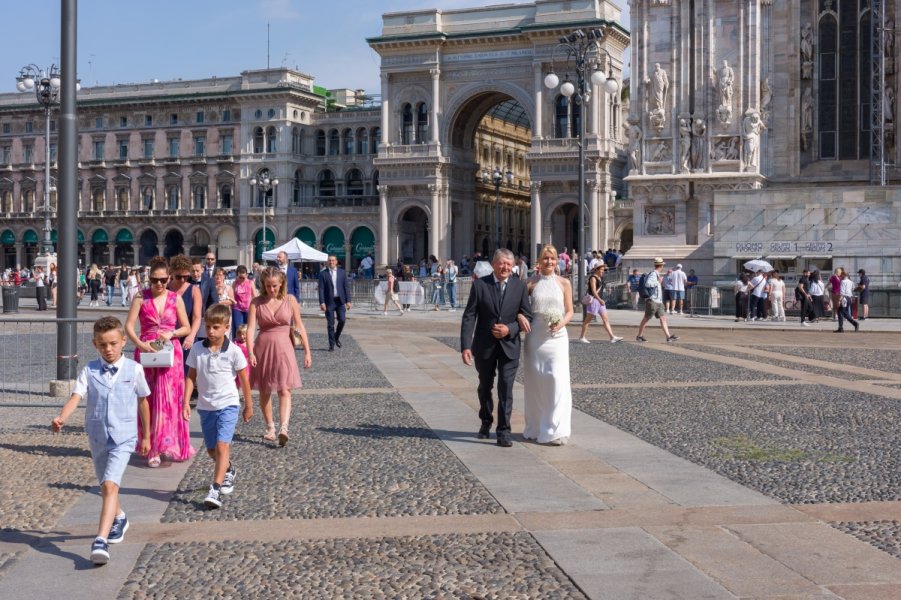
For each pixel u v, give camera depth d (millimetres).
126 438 8867
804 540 8898
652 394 18422
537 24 92062
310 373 22766
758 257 48000
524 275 51656
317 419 15891
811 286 43000
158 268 12828
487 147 113312
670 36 53781
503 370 13492
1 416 16750
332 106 123062
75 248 19219
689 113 53625
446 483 11289
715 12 53062
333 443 13805
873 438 13820
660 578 7906
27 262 128750
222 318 10570
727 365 23641
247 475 11859
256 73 116250
